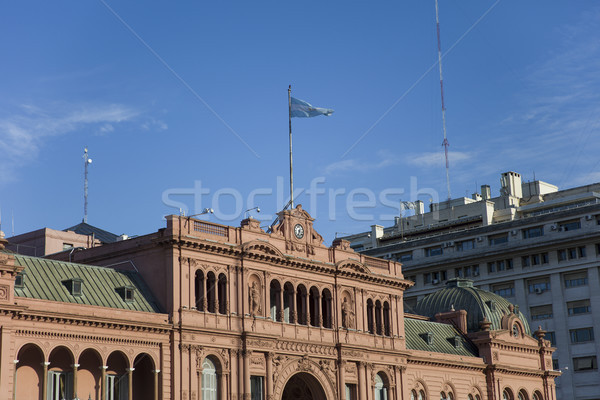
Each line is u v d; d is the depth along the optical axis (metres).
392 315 108.69
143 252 87.69
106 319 78.19
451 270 170.25
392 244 179.38
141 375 83.44
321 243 101.44
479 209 181.88
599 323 152.00
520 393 127.31
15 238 123.25
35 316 73.50
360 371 101.62
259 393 90.44
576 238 155.12
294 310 95.69
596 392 150.88
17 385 73.56
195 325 85.25
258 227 94.62
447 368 116.50
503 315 129.12
